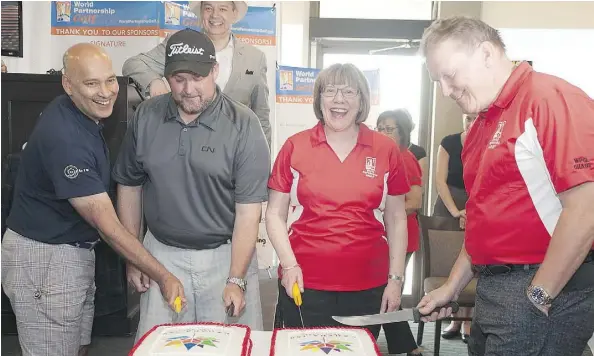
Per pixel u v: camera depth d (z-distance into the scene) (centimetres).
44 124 170
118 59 345
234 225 174
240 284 162
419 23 469
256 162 169
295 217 173
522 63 123
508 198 121
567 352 121
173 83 156
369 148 168
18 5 324
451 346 343
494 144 122
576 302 118
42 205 179
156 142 167
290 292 163
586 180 106
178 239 172
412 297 422
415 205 314
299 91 434
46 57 358
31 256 179
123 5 342
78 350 200
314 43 495
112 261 299
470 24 122
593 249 120
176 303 145
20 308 183
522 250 121
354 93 162
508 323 122
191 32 157
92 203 166
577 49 451
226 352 118
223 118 168
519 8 451
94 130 178
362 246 167
